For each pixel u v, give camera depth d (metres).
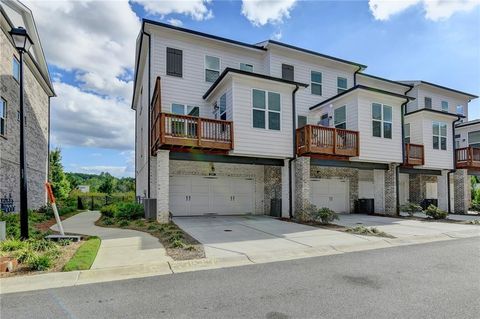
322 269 5.54
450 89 22.55
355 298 4.04
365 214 16.52
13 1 14.78
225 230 9.99
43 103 18.22
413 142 17.50
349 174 17.84
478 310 3.63
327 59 17.09
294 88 13.17
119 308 3.71
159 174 11.34
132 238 8.27
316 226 11.20
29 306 3.78
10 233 7.67
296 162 13.56
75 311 3.63
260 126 12.44
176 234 8.47
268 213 15.47
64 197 25.27
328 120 15.63
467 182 19.08
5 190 12.08
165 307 3.74
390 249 7.47
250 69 15.85
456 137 22.44
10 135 12.69
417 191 20.25
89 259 5.80
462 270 5.46
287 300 3.97
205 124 11.38
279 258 6.45
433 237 9.29
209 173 14.88
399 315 3.48
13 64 13.03
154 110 12.35
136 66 17.72
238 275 5.14
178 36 14.11
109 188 34.41
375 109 14.62
